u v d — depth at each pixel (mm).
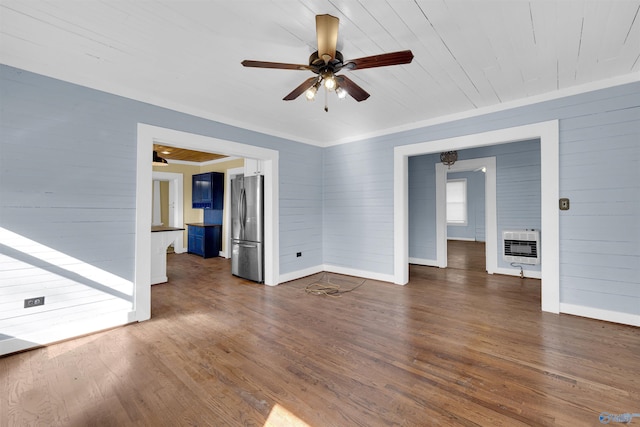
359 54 2375
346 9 1824
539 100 3197
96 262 2795
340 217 5129
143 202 3078
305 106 3494
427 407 1727
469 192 10117
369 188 4734
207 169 7785
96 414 1674
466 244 9148
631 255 2787
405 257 4445
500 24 1998
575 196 3031
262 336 2699
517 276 4945
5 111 2357
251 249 4695
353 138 4898
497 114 3467
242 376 2057
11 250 2389
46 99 2533
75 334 2668
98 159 2809
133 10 1813
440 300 3709
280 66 1962
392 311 3330
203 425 1592
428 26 2012
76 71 2625
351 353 2375
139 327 2904
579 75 2770
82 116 2717
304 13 1862
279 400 1800
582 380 1969
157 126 3201
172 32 2053
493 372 2078
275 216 4508
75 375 2066
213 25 1976
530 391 1861
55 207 2586
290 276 4738
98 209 2811
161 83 2861
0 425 1591
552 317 3070
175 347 2486
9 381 1993
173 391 1888
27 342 2436
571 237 3064
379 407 1730
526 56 2418
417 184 6102
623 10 1851
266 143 4395
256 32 2061
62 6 1765
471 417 1640
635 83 2732
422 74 2715
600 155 2900
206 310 3393
